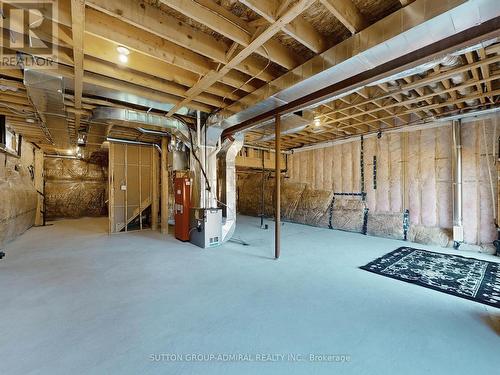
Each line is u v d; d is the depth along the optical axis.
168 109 3.90
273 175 9.02
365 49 2.02
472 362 1.56
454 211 4.49
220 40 2.46
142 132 5.32
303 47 2.62
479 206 4.35
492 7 1.51
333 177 6.84
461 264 3.51
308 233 5.87
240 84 3.13
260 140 6.18
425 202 5.08
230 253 4.10
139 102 3.64
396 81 3.14
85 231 6.18
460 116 4.40
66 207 8.89
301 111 4.15
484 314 2.14
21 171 6.07
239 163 7.42
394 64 2.32
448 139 4.81
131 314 2.13
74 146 7.39
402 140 5.48
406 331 1.89
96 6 1.69
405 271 3.22
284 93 2.84
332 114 4.38
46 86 2.68
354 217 6.05
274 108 3.58
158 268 3.34
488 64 2.63
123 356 1.60
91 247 4.49
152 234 5.76
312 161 7.45
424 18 1.69
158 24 2.03
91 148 7.41
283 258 3.81
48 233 5.89
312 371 1.48
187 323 1.99
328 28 2.31
